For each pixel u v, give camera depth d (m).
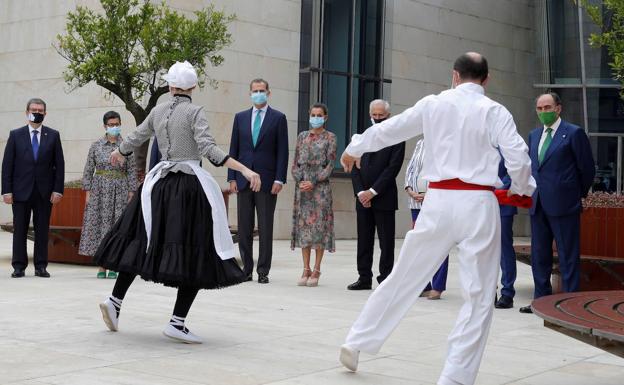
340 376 4.70
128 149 5.82
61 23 17.66
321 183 9.34
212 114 17.23
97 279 9.36
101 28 11.98
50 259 11.45
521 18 23.75
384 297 4.64
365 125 19.77
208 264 5.39
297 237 9.34
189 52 12.20
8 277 9.48
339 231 19.47
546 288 7.72
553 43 23.47
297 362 5.04
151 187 5.45
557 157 7.50
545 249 7.69
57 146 9.65
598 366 5.23
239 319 6.68
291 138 18.62
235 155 9.77
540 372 5.02
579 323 3.94
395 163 8.83
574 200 7.52
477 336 4.20
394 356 5.35
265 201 9.62
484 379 4.79
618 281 8.76
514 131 4.35
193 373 4.63
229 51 17.48
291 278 10.16
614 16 10.06
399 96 20.64
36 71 18.11
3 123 18.72
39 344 5.32
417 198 8.65
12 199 9.50
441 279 8.37
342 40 19.36
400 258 4.58
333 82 19.20
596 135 22.98
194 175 5.47
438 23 21.58
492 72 23.00
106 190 9.66
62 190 9.70
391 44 20.41
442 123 4.42
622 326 3.86
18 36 18.45
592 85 22.95
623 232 8.97
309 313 7.13
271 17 18.22
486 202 4.33
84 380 4.36
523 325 6.89
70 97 17.50
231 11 17.50
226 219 5.53
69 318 6.39
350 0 19.44
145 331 5.93
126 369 4.66
